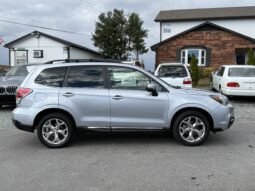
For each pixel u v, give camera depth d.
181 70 14.53
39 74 7.59
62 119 7.41
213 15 38.41
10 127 9.81
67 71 7.57
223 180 5.32
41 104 7.35
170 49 29.50
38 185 5.21
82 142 7.93
